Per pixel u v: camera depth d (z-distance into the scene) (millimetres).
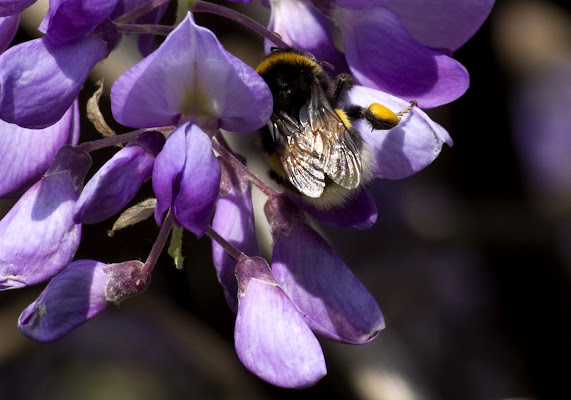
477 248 478
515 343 472
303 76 311
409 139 304
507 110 443
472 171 470
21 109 288
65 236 297
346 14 311
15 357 405
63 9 287
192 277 420
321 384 399
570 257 465
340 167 305
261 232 388
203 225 287
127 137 302
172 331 413
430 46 317
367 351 408
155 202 301
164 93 292
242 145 395
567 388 460
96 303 300
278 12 323
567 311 455
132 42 385
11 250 295
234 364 415
